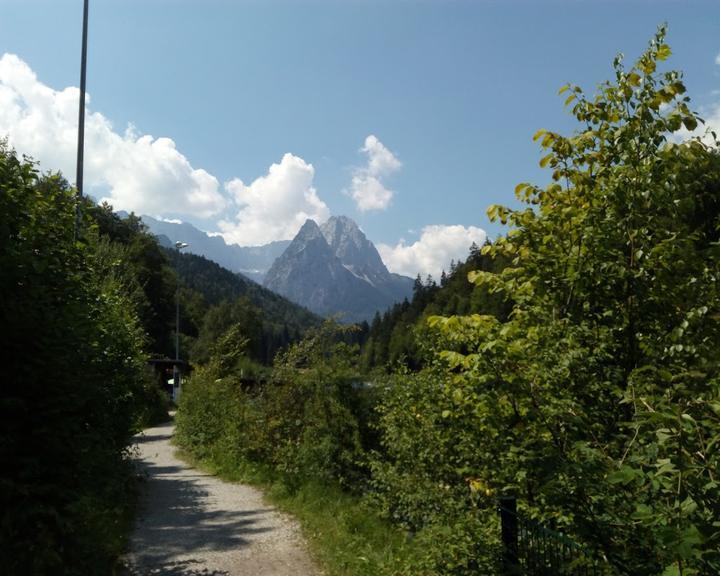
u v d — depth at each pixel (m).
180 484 12.52
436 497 6.41
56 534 5.05
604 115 4.25
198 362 22.86
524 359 3.47
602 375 3.77
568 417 3.28
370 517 8.34
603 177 4.19
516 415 3.51
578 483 2.80
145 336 12.16
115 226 67.19
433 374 6.34
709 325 3.62
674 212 3.85
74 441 4.98
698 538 2.03
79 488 5.12
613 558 2.79
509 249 4.43
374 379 10.63
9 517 4.51
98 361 6.36
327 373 10.90
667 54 4.17
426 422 6.83
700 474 2.16
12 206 4.99
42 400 4.73
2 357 4.68
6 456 4.62
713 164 3.83
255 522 9.16
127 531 8.31
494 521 4.47
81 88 10.89
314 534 8.20
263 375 13.84
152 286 66.88
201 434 17.12
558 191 4.46
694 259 3.77
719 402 2.48
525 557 3.79
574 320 4.05
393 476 7.66
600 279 3.84
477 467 4.71
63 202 5.64
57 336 4.79
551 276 4.17
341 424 10.44
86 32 11.02
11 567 4.58
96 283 6.84
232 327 21.86
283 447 12.30
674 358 3.64
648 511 2.31
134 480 11.63
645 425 2.69
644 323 3.95
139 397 10.79
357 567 6.58
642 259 3.88
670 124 3.99
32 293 4.69
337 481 10.33
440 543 4.87
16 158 5.29
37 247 5.18
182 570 6.88
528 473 3.55
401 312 117.19
